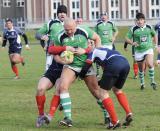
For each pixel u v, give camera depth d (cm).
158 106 3672
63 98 2836
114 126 2820
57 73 2952
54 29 3928
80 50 2819
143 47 4759
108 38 5750
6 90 4822
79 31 2883
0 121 3145
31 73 6756
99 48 2841
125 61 2808
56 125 2980
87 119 3172
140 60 4784
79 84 5225
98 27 5756
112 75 2770
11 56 6062
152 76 4744
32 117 3281
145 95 4325
